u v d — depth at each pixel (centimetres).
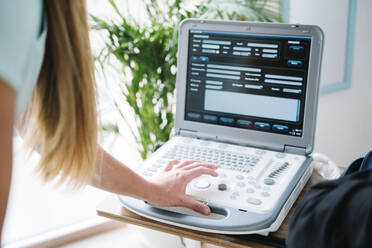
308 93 91
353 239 53
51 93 58
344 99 188
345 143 197
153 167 91
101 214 83
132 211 81
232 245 74
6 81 41
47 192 171
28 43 45
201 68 100
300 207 61
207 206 79
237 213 76
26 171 167
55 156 61
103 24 133
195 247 101
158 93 142
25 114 67
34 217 171
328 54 174
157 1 143
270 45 93
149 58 137
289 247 61
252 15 139
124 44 134
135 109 142
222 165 92
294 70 92
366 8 177
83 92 58
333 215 55
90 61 60
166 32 136
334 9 171
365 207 52
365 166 77
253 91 97
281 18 145
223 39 97
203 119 103
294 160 93
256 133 99
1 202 44
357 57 184
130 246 171
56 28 53
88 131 61
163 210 79
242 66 96
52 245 171
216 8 140
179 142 103
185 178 82
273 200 79
